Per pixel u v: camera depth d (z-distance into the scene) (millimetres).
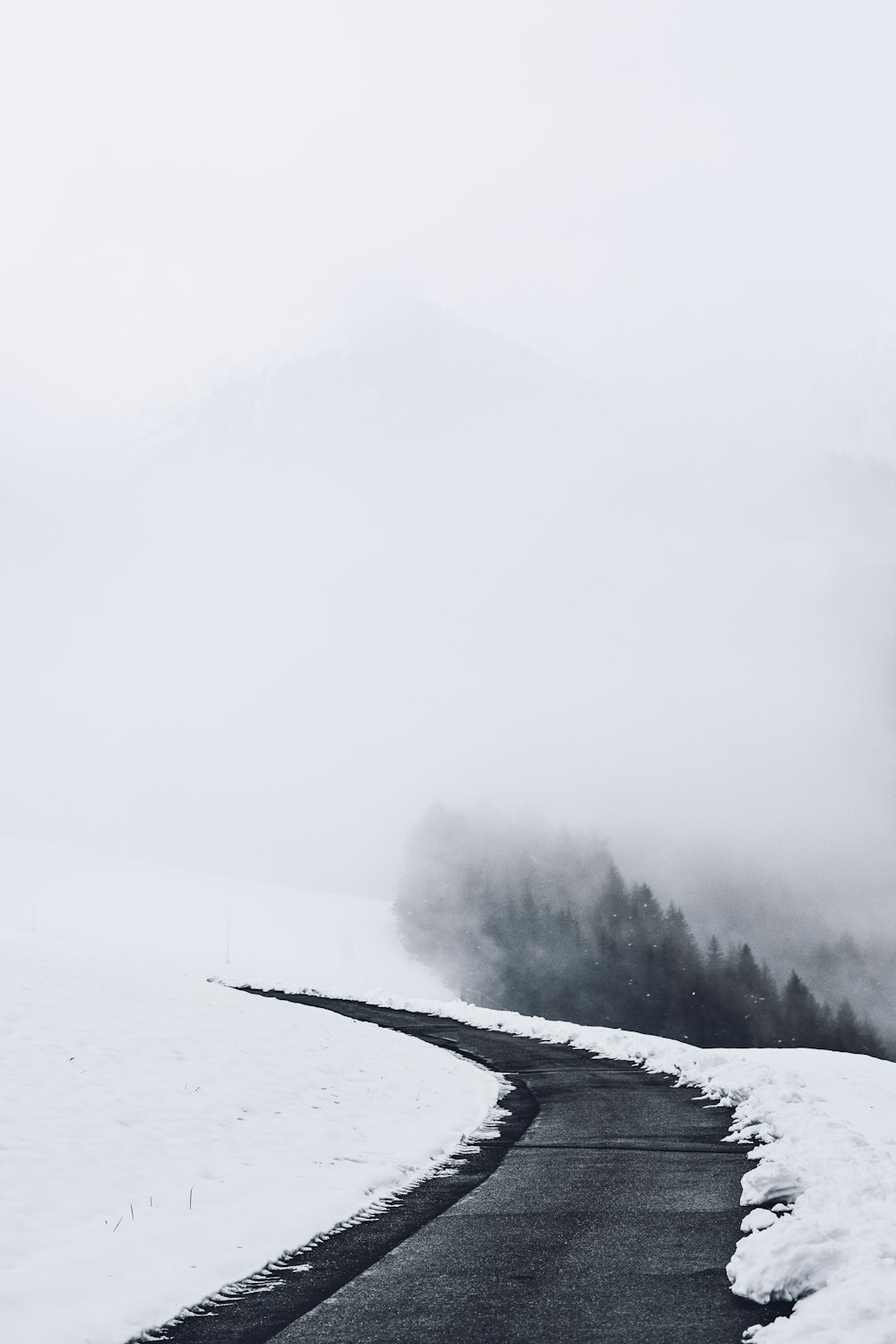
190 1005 22891
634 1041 29062
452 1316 6840
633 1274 7652
